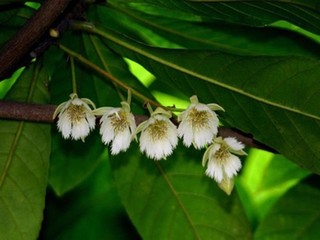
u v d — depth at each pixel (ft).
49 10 1.05
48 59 1.27
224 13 1.14
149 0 1.18
